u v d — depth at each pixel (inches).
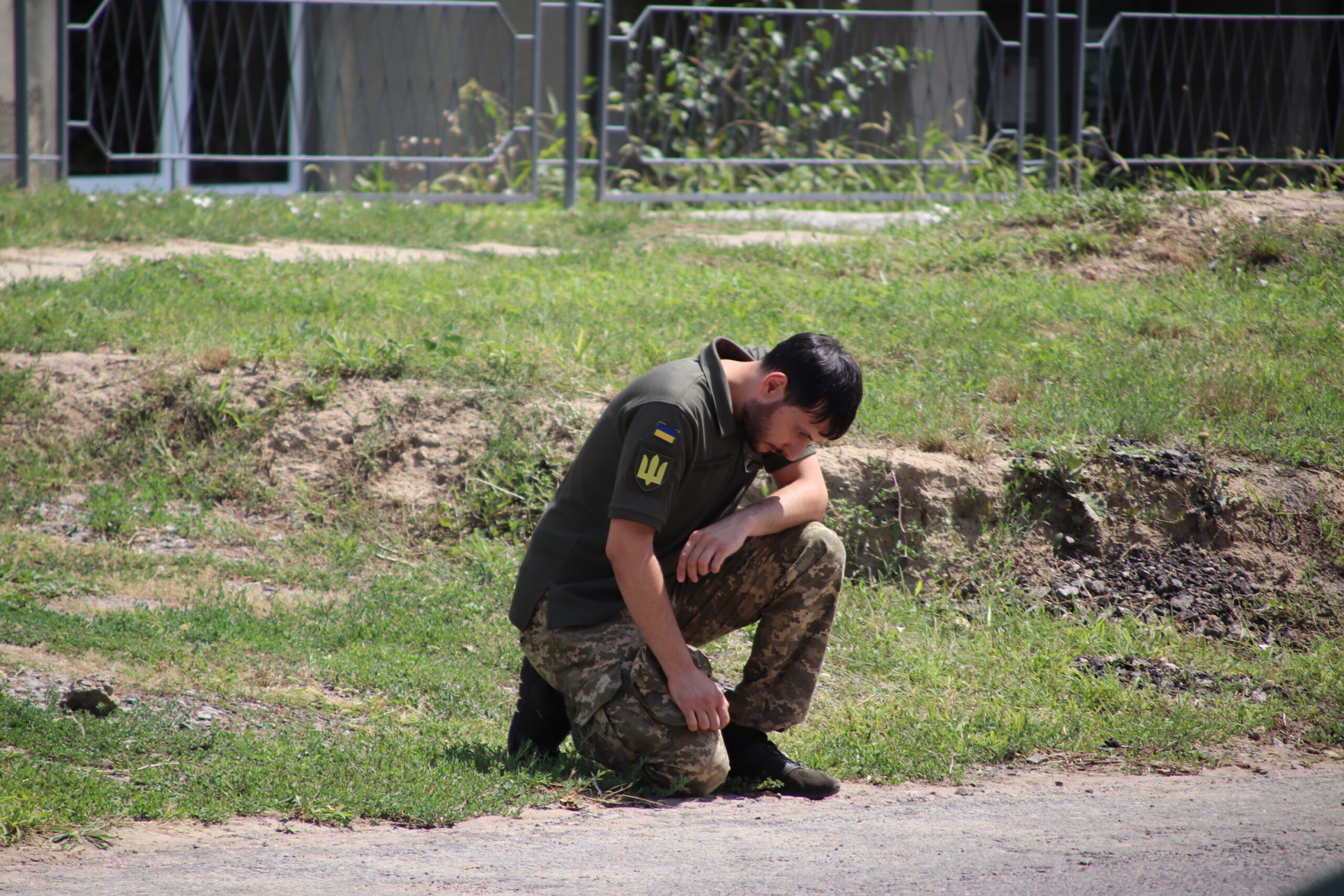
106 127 1617.9
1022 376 814.5
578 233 1327.5
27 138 1369.3
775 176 1669.5
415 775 412.5
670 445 396.5
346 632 585.9
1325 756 506.6
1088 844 346.0
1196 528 707.4
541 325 883.4
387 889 295.7
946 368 837.8
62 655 501.7
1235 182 1491.1
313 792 392.8
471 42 1633.9
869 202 1542.8
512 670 567.5
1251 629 652.7
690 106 1662.2
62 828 349.1
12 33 1421.0
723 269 1119.6
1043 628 631.2
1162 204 1159.0
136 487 749.3
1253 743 521.7
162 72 1658.5
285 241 1222.3
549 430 754.8
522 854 337.1
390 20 1696.6
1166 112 1873.8
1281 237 1079.0
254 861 326.0
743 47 1712.6
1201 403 785.6
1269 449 735.1
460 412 770.8
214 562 668.1
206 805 378.3
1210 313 933.2
